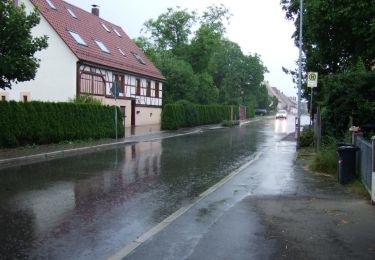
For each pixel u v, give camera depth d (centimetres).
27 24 1684
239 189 1040
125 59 3841
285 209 823
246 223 724
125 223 751
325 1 1722
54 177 1263
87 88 3172
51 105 2164
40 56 3055
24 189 1070
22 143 1997
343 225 705
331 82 1722
